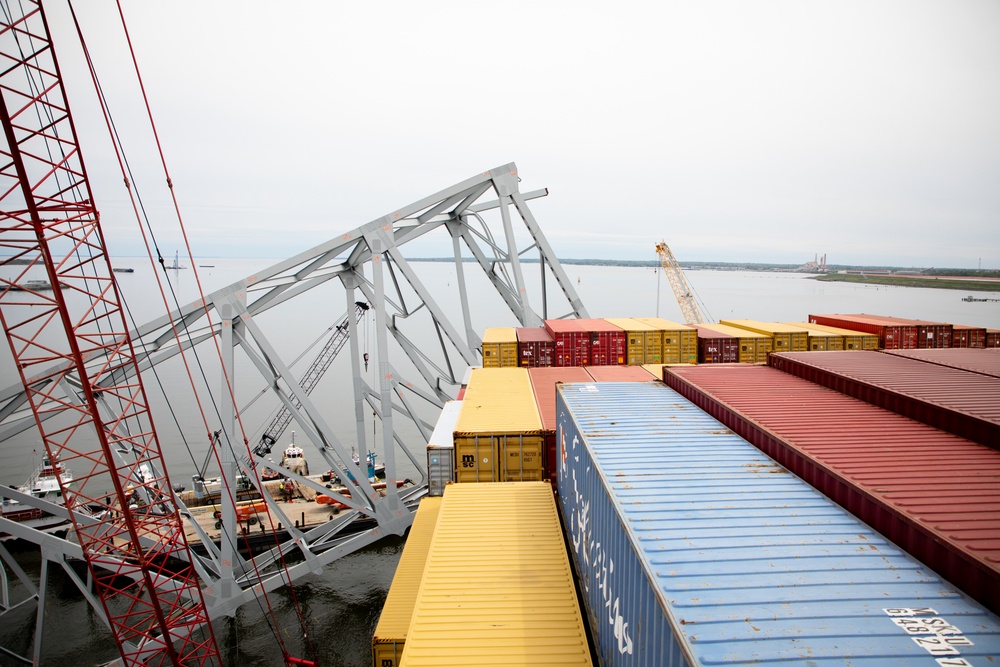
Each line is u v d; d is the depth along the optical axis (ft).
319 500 155.22
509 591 47.80
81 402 83.87
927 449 41.55
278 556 132.98
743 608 25.59
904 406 51.75
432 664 40.14
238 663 101.19
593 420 58.03
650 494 39.06
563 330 127.34
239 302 101.91
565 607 45.91
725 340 127.24
